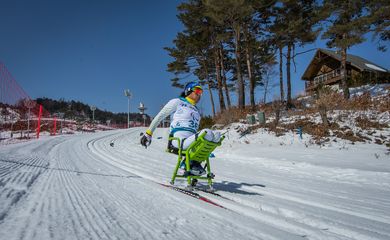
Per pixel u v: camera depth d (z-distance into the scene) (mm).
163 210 2406
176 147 3516
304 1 20812
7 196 2385
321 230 2266
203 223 2111
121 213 2182
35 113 19281
